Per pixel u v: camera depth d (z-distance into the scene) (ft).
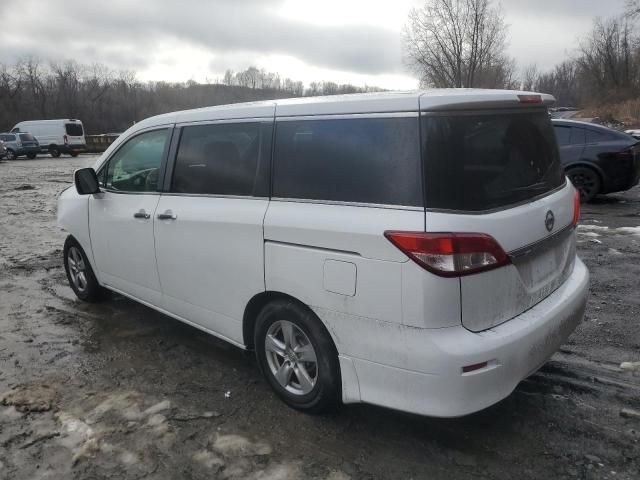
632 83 215.51
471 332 8.40
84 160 102.83
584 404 10.78
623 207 32.81
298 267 9.67
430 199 8.26
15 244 27.12
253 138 10.89
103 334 14.92
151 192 13.29
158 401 11.31
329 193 9.43
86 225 15.75
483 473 8.89
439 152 8.29
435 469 9.00
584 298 10.82
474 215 8.30
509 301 8.88
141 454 9.55
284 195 10.14
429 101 8.43
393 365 8.64
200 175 12.00
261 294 10.62
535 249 9.34
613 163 32.76
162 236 12.71
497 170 8.95
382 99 8.98
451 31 138.31
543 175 10.18
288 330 10.41
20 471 9.16
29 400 11.38
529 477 8.77
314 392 10.09
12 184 58.49
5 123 225.97
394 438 9.86
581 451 9.37
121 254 14.43
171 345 14.10
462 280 8.18
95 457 9.50
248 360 13.17
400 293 8.35
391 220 8.43
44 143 114.73
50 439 10.02
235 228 10.77
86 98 257.96
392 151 8.68
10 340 14.61
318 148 9.72
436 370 8.22
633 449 9.38
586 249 22.71
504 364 8.50
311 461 9.27
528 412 10.55
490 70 140.46
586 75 250.16
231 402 11.21
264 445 9.73
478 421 10.30
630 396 11.01
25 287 19.43
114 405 11.16
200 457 9.43
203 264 11.71
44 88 244.63
